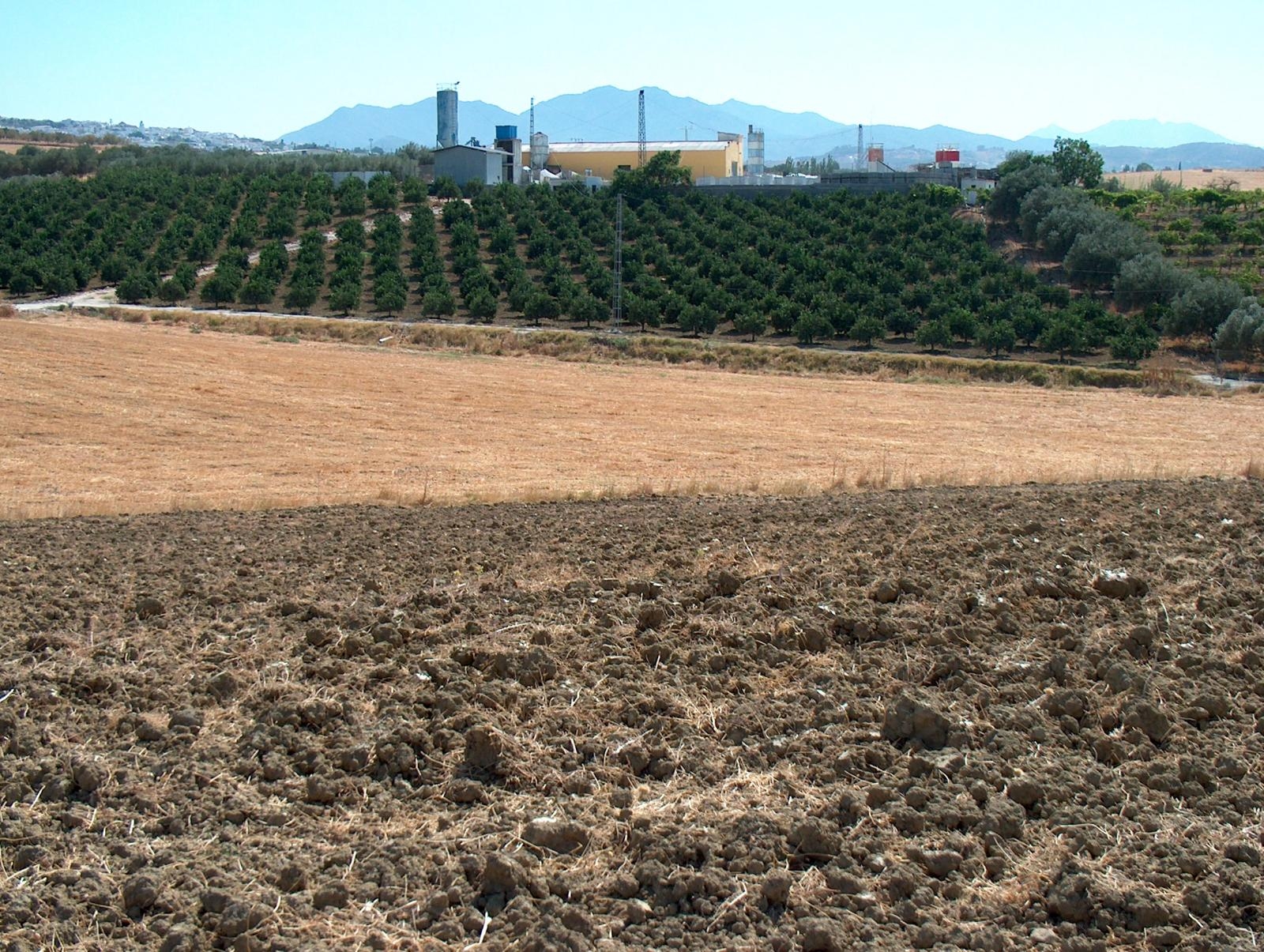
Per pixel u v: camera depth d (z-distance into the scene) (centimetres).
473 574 1161
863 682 866
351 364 4109
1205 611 1005
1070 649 924
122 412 2983
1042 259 6981
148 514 1734
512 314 6038
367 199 8725
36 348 3909
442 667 862
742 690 852
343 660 899
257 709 817
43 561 1271
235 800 681
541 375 4100
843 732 773
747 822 646
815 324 5388
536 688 841
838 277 6194
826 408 3562
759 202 8425
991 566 1125
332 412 3161
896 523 1355
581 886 595
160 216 8144
